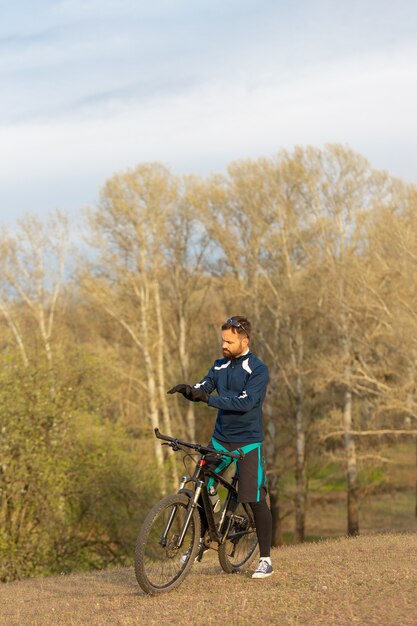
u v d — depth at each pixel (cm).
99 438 2647
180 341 4650
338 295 3634
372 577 729
